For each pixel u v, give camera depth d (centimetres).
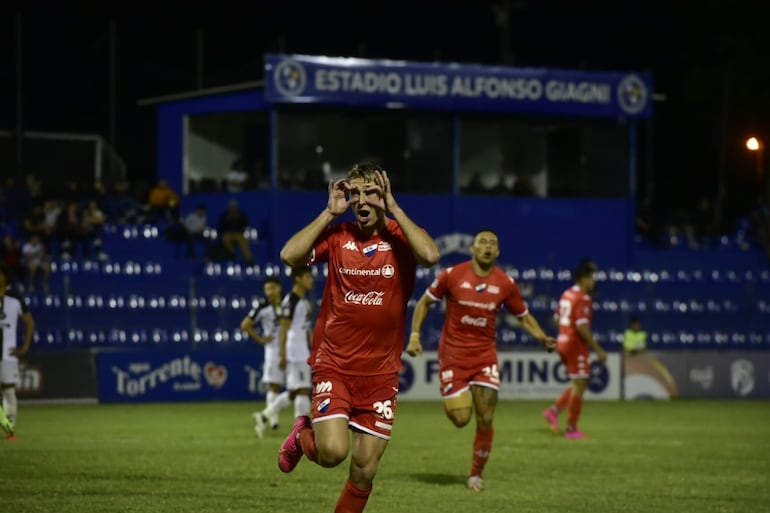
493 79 6091
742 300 6188
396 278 1537
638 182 7894
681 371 5391
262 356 5047
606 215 6456
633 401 5206
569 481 2444
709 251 6556
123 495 2131
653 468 2691
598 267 6438
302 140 5978
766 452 3062
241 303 5422
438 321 5525
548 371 5184
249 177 6116
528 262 6325
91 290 5441
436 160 6191
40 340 5125
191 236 5844
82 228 5625
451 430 3650
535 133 6359
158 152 6419
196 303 5375
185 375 4931
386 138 6116
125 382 4844
